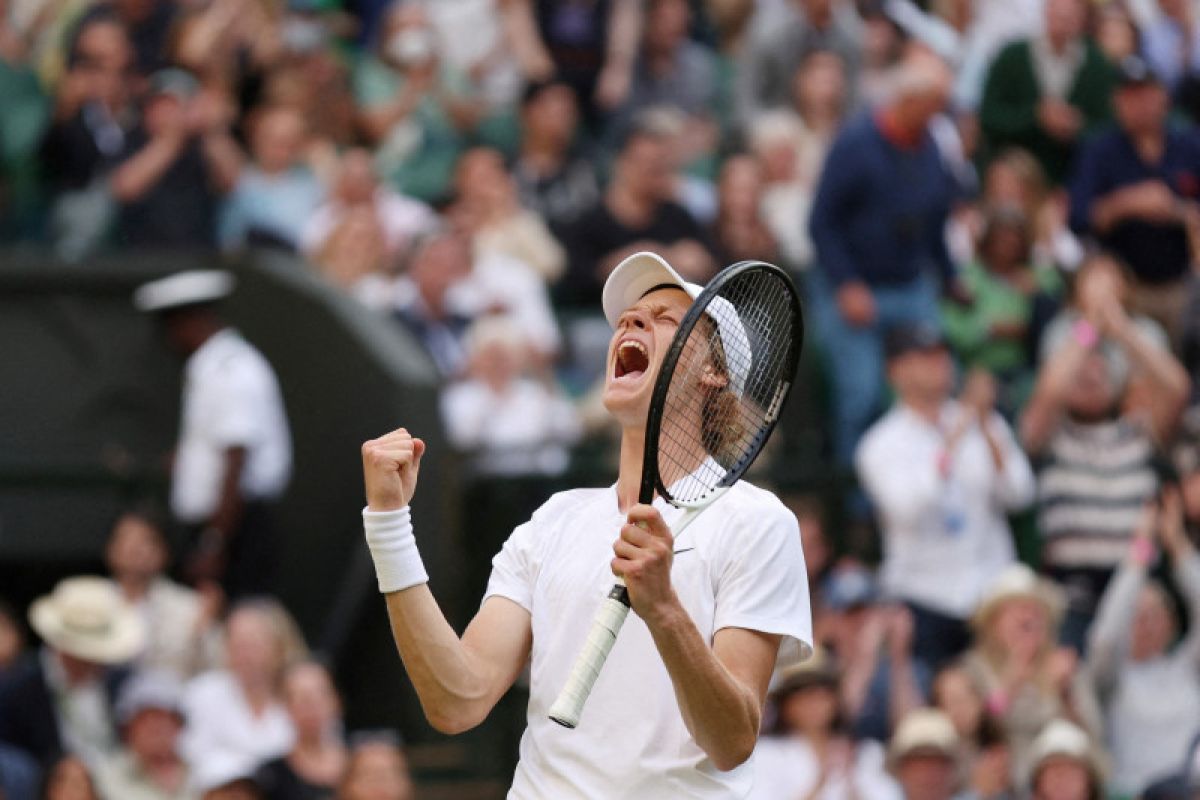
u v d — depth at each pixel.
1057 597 34.31
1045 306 42.56
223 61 46.53
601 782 13.94
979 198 47.72
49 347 40.97
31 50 46.91
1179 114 50.41
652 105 48.56
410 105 47.03
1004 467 36.59
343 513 38.16
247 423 37.31
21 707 33.12
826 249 41.00
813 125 47.72
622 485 14.56
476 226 43.22
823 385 42.31
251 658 33.06
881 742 33.91
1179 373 38.31
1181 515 36.28
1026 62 47.72
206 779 31.69
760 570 14.01
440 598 36.41
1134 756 34.22
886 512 36.34
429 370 37.38
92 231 43.50
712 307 14.46
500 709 36.69
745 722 13.27
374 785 30.81
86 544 39.59
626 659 14.01
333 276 42.03
